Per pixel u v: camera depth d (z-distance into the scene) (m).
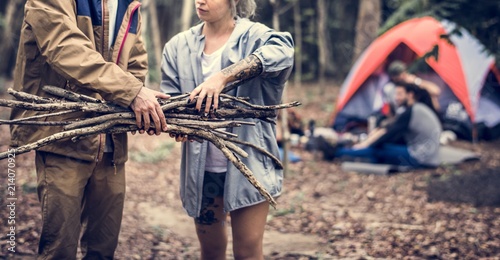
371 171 7.34
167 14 16.86
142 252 4.26
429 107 8.02
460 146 8.82
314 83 16.55
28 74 2.92
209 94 2.82
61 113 2.75
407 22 9.35
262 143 3.18
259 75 3.00
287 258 4.34
